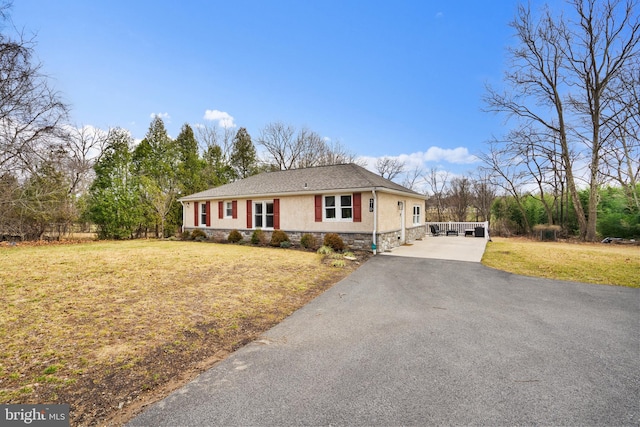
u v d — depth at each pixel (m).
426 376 3.18
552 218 20.77
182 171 25.17
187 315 5.01
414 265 9.81
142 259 9.54
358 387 2.97
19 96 13.99
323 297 6.39
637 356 3.65
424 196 18.42
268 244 14.69
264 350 3.88
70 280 6.75
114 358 3.55
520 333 4.38
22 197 15.29
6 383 2.98
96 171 18.53
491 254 11.84
